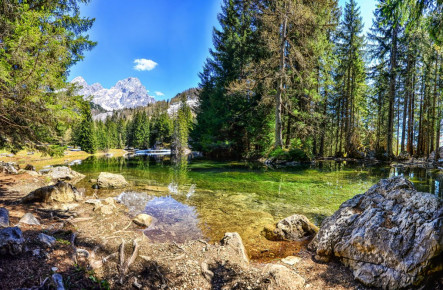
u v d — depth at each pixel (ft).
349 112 87.81
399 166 55.16
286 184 33.78
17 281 8.93
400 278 9.99
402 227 11.34
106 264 11.86
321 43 66.59
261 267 12.78
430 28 17.52
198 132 102.99
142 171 50.80
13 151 26.94
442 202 11.41
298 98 74.38
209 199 26.50
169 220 20.12
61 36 20.56
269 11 59.21
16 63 18.19
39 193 22.68
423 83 74.28
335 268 12.34
